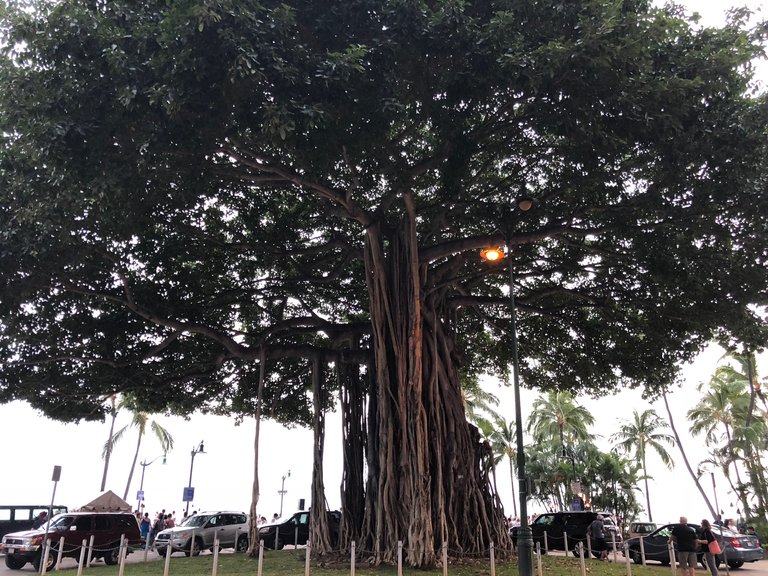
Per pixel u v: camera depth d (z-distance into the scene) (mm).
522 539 11703
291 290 20609
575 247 18656
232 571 14414
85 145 10430
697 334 19484
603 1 10898
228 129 11438
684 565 13531
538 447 54656
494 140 14945
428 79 12086
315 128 10797
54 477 17641
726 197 13336
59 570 15453
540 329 22547
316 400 18984
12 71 10320
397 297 16250
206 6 9195
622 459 53094
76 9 10195
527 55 10633
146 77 10016
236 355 18750
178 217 16844
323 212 18531
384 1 10984
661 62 11953
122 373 18812
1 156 12742
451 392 16969
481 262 19672
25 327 16469
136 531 20297
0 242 12641
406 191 14633
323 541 16828
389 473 15344
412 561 13977
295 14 10656
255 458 17812
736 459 35812
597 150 12773
